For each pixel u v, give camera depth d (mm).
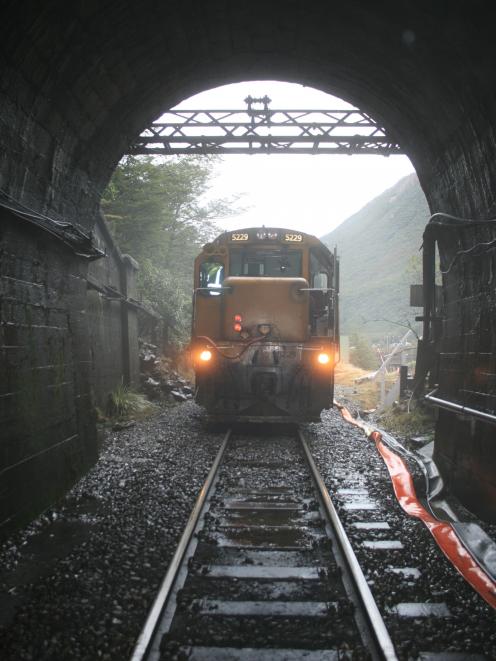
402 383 14625
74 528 5934
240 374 11531
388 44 6551
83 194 8219
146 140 13516
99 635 3756
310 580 4633
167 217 24359
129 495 6965
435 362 11672
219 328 11844
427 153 7855
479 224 6184
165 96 8648
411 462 8883
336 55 7664
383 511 6406
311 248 12352
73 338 7941
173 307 23406
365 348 40781
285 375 11477
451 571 4754
